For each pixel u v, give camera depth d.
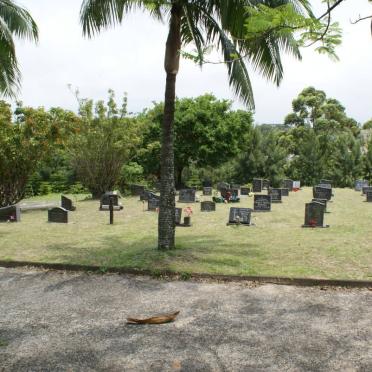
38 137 19.78
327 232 13.66
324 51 4.38
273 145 39.00
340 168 38.34
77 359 5.28
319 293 7.54
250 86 10.36
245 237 12.81
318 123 46.31
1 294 7.89
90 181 25.61
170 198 10.44
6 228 15.21
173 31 9.84
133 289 7.98
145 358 5.26
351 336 5.73
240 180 38.41
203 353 5.35
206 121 32.31
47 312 6.93
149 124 32.19
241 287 7.95
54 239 12.83
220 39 10.13
